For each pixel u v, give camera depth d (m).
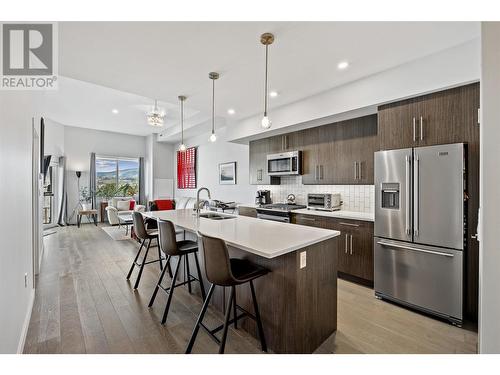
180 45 2.23
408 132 2.60
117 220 6.89
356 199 3.79
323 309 1.99
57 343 1.94
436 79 2.34
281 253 1.57
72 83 4.10
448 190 2.26
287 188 4.81
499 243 1.16
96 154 8.06
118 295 2.79
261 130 4.34
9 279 1.57
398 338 2.04
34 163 3.23
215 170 6.63
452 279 2.25
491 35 1.19
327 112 3.30
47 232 6.30
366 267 3.06
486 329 1.19
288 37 2.11
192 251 2.41
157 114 5.09
